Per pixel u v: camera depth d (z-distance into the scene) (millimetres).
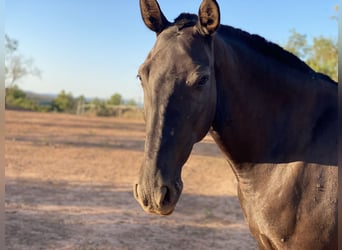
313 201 2115
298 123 2287
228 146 2322
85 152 13055
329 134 2213
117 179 8930
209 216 6184
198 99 1963
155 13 2252
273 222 2213
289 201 2158
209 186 8602
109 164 10938
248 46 2389
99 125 25547
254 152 2297
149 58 2076
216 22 2037
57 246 4602
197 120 1999
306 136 2248
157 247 4742
